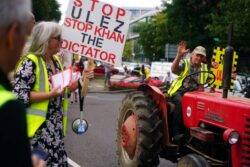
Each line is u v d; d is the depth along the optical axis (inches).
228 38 223.5
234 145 219.1
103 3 232.2
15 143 66.4
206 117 239.0
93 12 232.1
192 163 225.9
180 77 276.4
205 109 240.2
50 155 168.4
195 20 1507.1
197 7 1480.1
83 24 231.1
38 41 167.5
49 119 168.9
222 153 235.8
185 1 1494.8
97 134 495.5
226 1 1249.4
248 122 215.3
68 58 236.2
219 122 229.1
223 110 226.7
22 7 74.0
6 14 72.7
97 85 1583.4
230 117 221.9
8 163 65.7
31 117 164.9
